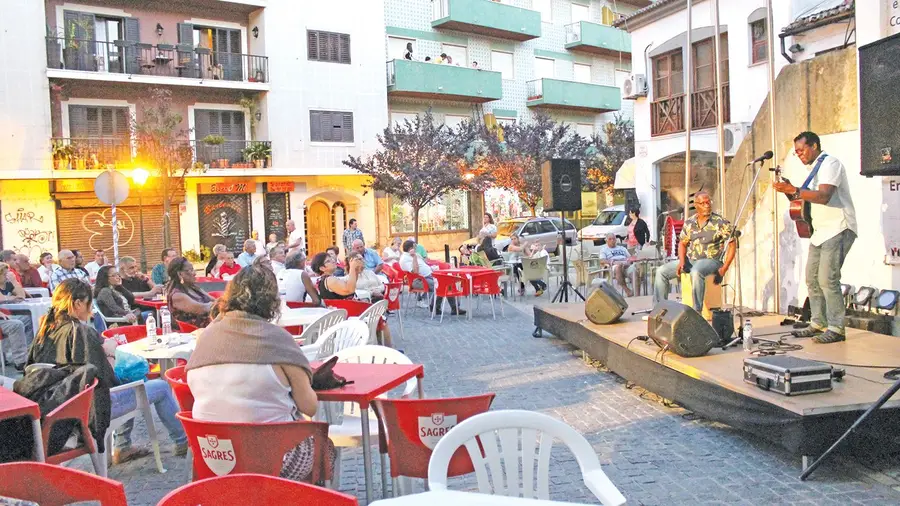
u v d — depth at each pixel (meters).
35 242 23.67
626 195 24.17
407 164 25.91
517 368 9.39
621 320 9.47
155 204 25.80
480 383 8.65
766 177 10.17
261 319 3.96
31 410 4.16
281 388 3.89
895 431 5.18
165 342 6.50
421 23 32.09
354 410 5.37
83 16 24.50
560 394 7.96
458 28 32.78
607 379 8.55
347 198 29.84
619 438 6.32
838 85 9.14
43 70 23.39
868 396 5.27
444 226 32.91
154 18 26.00
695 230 8.87
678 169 22.83
